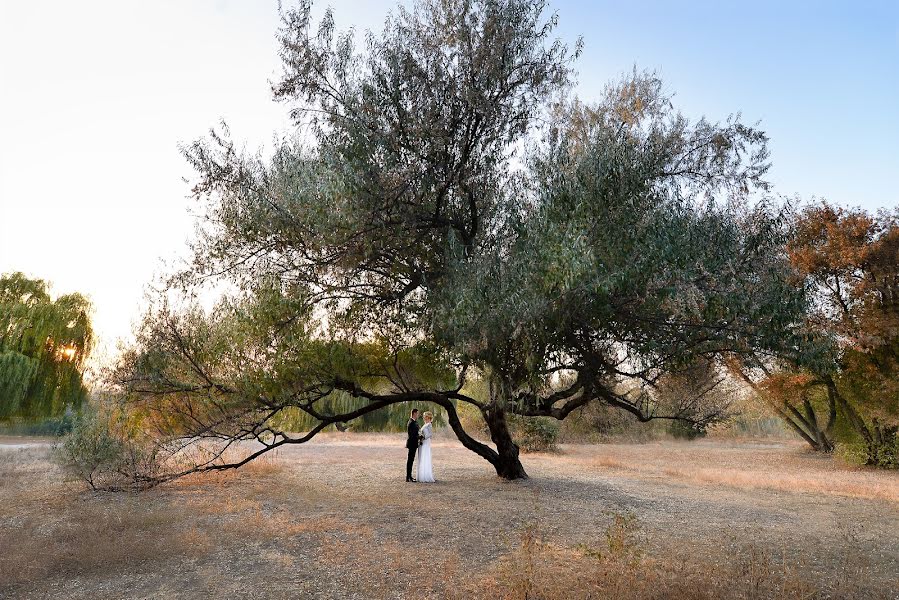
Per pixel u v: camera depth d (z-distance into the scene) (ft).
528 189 32.22
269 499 38.52
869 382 79.97
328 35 34.86
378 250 35.83
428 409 115.24
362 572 22.43
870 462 80.59
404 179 32.07
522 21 34.40
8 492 39.58
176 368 39.09
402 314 38.93
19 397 86.79
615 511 35.60
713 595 18.98
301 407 40.93
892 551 26.91
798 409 113.19
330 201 29.53
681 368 32.19
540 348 28.58
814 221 86.74
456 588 20.33
